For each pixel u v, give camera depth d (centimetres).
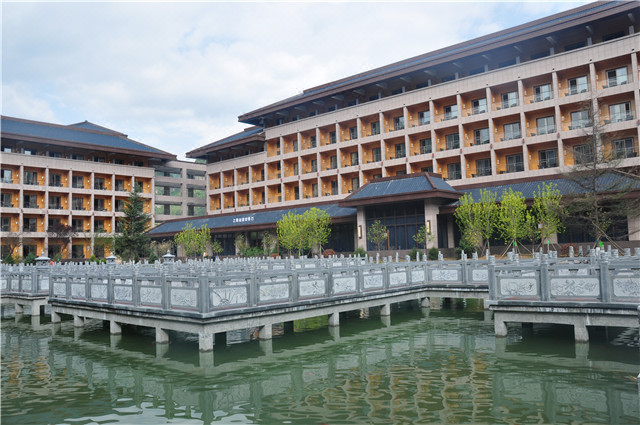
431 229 4384
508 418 798
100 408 916
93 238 6869
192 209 8931
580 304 1262
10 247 6169
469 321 1794
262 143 7238
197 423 828
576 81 4550
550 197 3725
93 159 7488
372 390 978
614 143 4288
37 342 1568
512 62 4997
